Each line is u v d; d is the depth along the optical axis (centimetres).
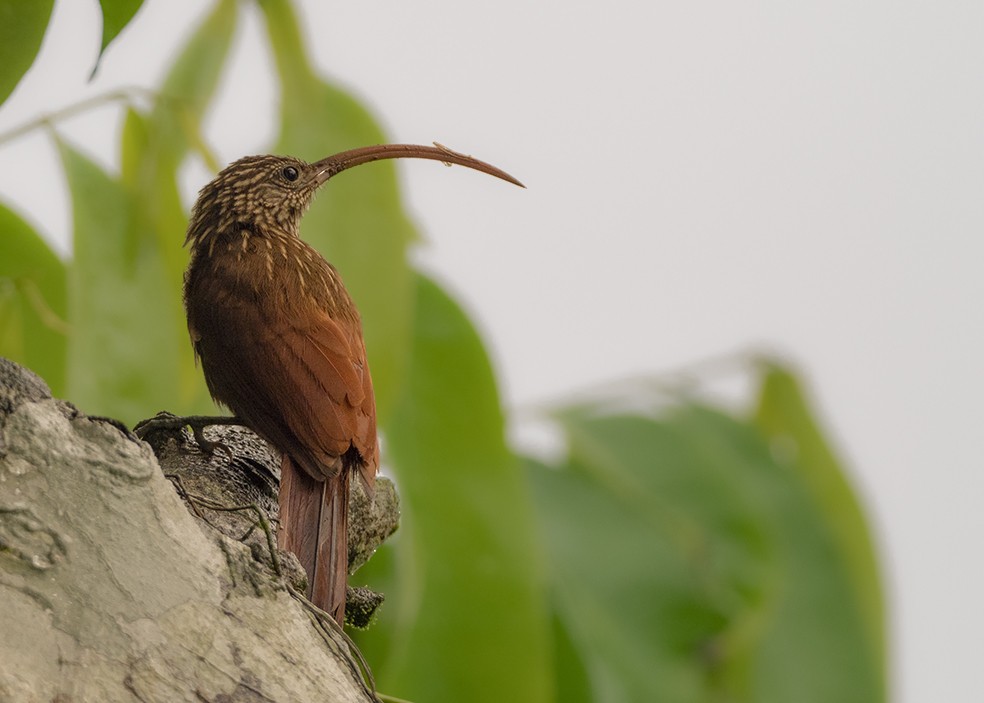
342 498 868
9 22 804
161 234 1049
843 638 1397
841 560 1405
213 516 813
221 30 1109
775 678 1353
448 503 1120
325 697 696
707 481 1319
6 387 679
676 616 1296
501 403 1142
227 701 671
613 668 1280
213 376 931
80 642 657
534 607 1125
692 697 1296
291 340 912
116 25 738
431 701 1102
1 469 665
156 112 1020
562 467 1320
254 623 693
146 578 676
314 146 1095
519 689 1116
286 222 1061
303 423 880
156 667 665
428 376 1134
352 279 1078
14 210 1034
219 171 1027
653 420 1332
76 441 679
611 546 1302
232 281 946
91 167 1028
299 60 1088
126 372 1031
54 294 1057
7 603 651
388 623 1217
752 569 1310
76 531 670
